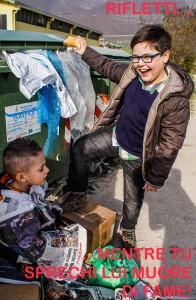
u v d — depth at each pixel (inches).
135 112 85.2
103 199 144.8
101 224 100.2
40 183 74.0
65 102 107.5
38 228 72.1
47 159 119.8
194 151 215.3
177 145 80.4
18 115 101.0
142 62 75.6
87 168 101.7
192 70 607.2
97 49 154.4
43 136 114.3
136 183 96.9
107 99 146.6
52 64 105.7
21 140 72.6
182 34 541.0
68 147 131.0
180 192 156.6
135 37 75.2
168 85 77.4
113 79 97.7
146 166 88.0
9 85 95.5
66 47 113.3
